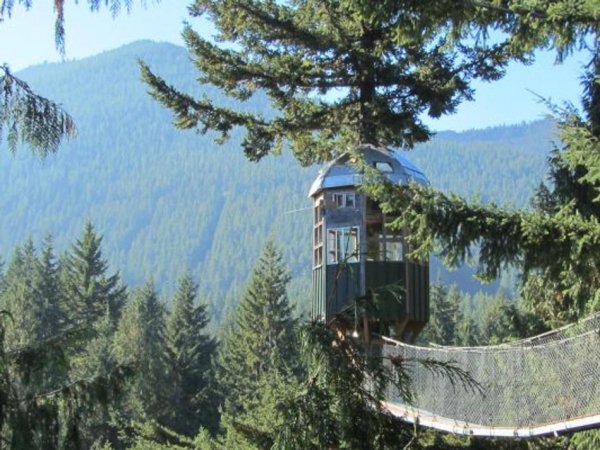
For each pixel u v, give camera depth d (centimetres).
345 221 1612
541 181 1382
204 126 1886
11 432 569
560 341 853
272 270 4750
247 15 1806
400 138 1912
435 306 6025
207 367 5412
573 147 652
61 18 535
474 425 952
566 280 604
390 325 1584
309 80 1855
